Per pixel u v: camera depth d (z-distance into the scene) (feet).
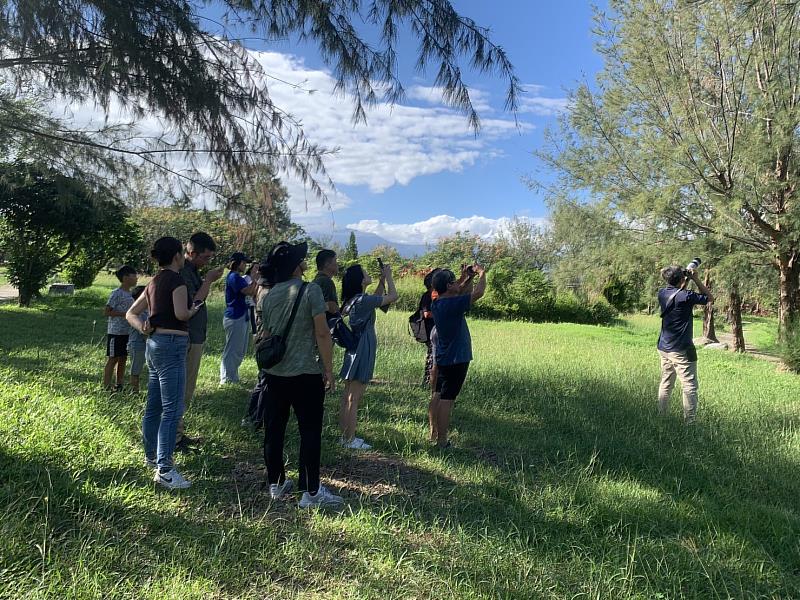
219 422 17.24
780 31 36.76
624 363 35.35
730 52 41.34
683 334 20.75
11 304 57.47
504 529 11.50
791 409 24.44
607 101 47.62
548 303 81.82
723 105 42.68
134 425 15.87
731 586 9.82
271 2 15.12
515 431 18.72
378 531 10.92
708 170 43.47
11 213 49.73
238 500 11.89
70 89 15.49
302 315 12.03
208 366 26.68
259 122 16.40
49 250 55.98
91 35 14.46
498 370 29.01
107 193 17.94
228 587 8.93
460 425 19.21
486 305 79.77
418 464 15.17
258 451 15.48
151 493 11.84
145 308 12.94
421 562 9.96
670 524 12.30
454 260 128.88
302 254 12.68
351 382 16.21
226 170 16.51
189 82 15.08
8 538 9.05
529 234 142.92
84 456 13.11
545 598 9.14
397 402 21.66
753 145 38.99
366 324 16.22
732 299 59.16
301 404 12.24
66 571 8.63
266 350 11.84
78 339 32.14
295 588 9.08
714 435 18.94
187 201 17.16
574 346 45.37
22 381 19.33
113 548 9.50
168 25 14.55
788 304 43.52
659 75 43.86
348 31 15.40
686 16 41.55
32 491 10.96
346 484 13.60
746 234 42.83
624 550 10.91
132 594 8.38
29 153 17.63
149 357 12.53
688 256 44.55
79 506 10.71
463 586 9.27
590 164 50.62
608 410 21.81
